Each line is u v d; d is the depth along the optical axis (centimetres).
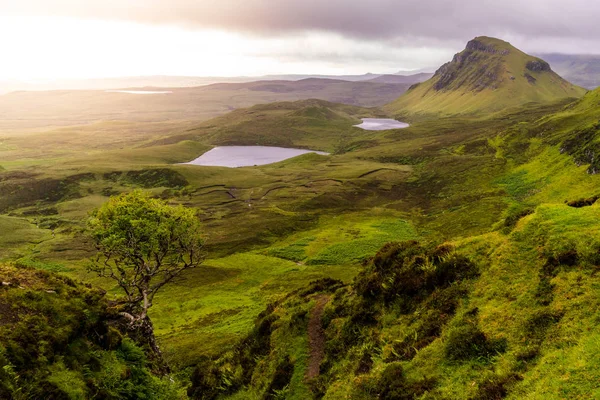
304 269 9606
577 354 1430
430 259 2681
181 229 3481
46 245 14425
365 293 2867
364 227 13638
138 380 2158
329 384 2256
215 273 9656
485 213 12581
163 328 6166
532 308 1827
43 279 2223
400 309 2514
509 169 17912
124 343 2338
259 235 13962
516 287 2019
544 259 2048
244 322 5597
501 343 1748
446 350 1886
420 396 1717
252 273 9656
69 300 2166
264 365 2839
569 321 1631
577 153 13625
